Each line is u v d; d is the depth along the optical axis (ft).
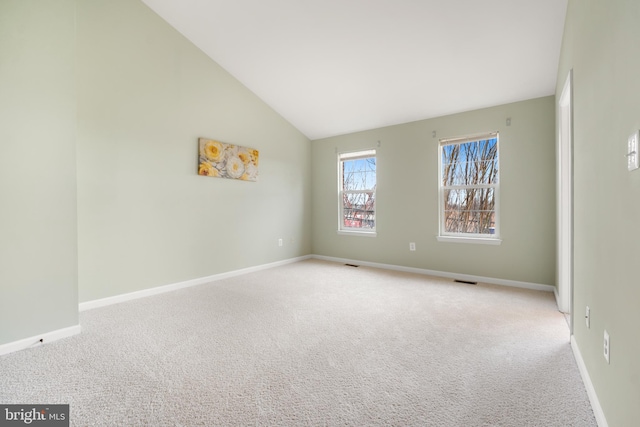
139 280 11.00
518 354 6.72
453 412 4.83
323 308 9.83
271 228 16.25
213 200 13.42
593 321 5.12
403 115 14.46
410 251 14.99
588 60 5.42
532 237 11.83
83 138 9.61
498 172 12.50
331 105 15.03
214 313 9.40
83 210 9.65
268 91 14.93
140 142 10.97
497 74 10.89
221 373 6.03
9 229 6.98
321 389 5.49
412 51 10.68
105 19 10.05
